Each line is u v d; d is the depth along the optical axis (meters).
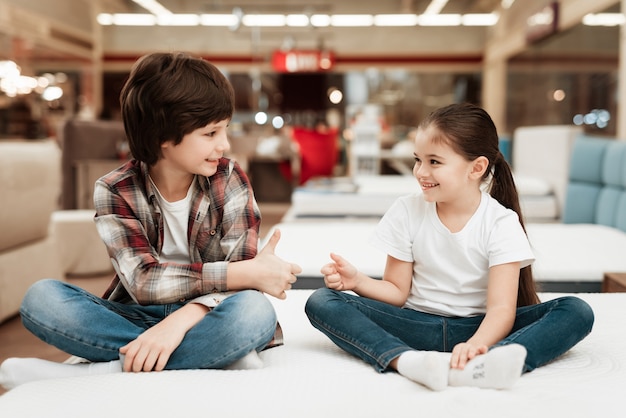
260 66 13.72
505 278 1.45
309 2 12.56
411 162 10.01
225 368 1.40
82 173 4.99
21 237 2.91
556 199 4.80
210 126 1.41
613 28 5.78
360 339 1.40
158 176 1.50
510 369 1.21
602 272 2.35
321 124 13.91
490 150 1.52
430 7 12.48
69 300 1.40
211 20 13.12
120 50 13.45
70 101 11.42
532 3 9.53
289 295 2.07
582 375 1.33
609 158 3.69
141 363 1.32
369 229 3.37
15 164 2.78
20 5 9.59
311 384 1.27
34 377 1.36
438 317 1.54
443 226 1.54
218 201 1.52
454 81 13.72
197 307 1.42
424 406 1.16
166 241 1.53
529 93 9.84
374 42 13.69
